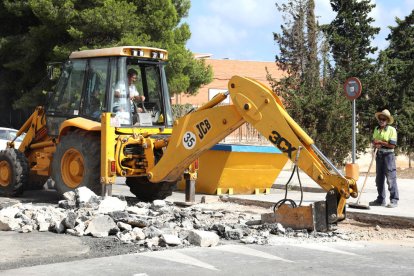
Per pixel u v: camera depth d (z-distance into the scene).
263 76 49.59
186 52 27.91
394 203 12.57
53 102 14.23
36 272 7.08
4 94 30.03
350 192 9.53
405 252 8.63
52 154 14.22
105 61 13.27
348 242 9.30
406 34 29.48
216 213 11.84
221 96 11.32
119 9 24.62
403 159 28.25
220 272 7.21
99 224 9.44
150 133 13.25
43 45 26.83
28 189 15.84
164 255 8.12
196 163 13.68
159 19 25.95
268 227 9.80
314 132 20.75
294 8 23.95
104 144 12.54
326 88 22.22
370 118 26.59
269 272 7.23
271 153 15.14
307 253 8.38
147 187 14.13
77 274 7.03
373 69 27.33
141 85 13.88
